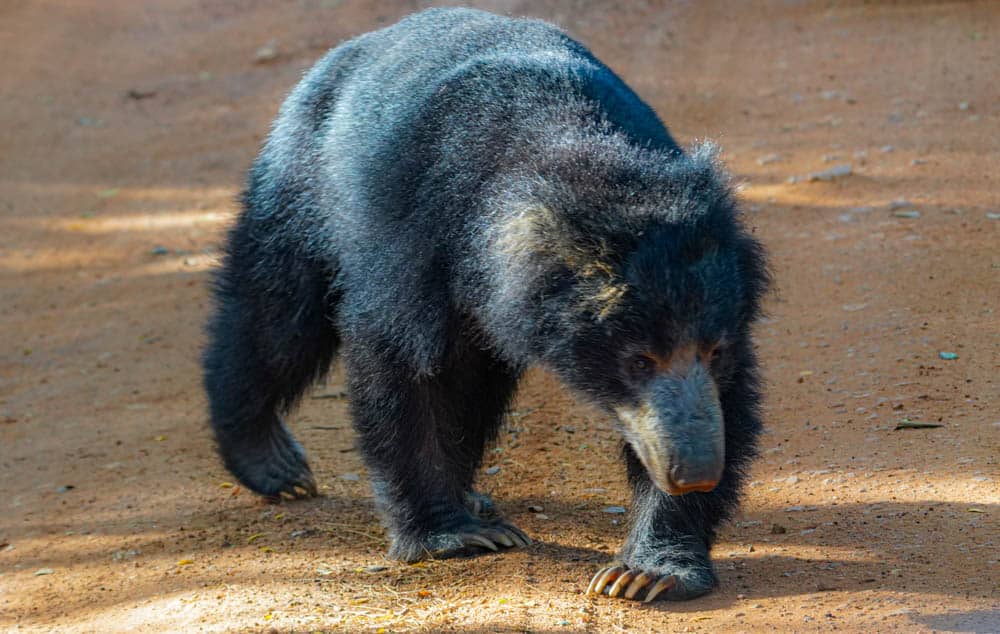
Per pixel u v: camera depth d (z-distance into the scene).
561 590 8.66
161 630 8.62
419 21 10.64
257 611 8.73
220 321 11.70
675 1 32.75
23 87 32.09
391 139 9.25
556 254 7.93
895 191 17.66
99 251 21.66
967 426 10.76
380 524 10.77
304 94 11.04
